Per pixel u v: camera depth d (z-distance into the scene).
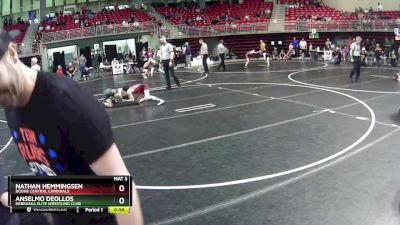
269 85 18.05
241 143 9.43
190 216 5.82
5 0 40.84
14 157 9.24
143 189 6.92
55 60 24.86
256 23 32.88
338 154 8.35
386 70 22.16
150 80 21.91
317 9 35.19
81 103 1.48
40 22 34.69
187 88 18.11
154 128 11.32
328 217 5.62
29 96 1.49
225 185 6.94
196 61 28.94
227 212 5.91
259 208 5.99
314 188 6.65
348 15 32.72
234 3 39.50
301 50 30.08
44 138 1.53
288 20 33.34
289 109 12.97
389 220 5.49
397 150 8.48
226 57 32.16
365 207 5.90
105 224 1.67
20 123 1.59
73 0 41.53
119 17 34.12
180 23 33.62
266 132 10.32
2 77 1.38
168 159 8.54
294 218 5.63
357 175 7.15
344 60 27.17
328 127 10.58
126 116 13.03
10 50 1.42
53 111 1.46
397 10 32.66
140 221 1.63
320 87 17.00
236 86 18.12
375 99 14.12
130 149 9.42
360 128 10.38
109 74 26.28
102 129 1.50
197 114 12.81
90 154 1.48
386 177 7.00
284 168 7.65
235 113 12.72
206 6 39.09
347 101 13.91
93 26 29.45
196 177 7.39
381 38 29.52
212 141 9.73
